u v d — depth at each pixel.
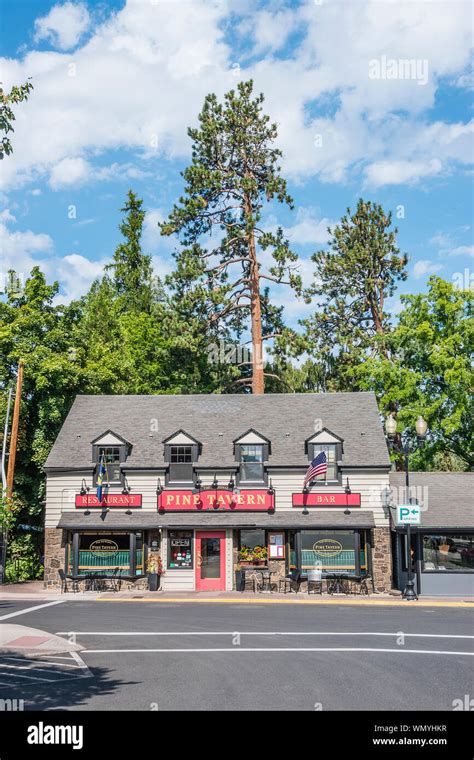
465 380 41.94
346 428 36.16
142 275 74.00
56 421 39.72
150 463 34.72
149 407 38.16
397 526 31.98
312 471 32.25
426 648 19.00
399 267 56.19
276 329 52.19
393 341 46.41
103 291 65.06
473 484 35.38
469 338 43.62
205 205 49.50
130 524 33.53
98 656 18.16
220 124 51.06
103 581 33.34
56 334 41.81
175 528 33.31
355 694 14.22
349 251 56.44
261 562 33.75
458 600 30.27
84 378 41.28
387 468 33.88
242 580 33.19
